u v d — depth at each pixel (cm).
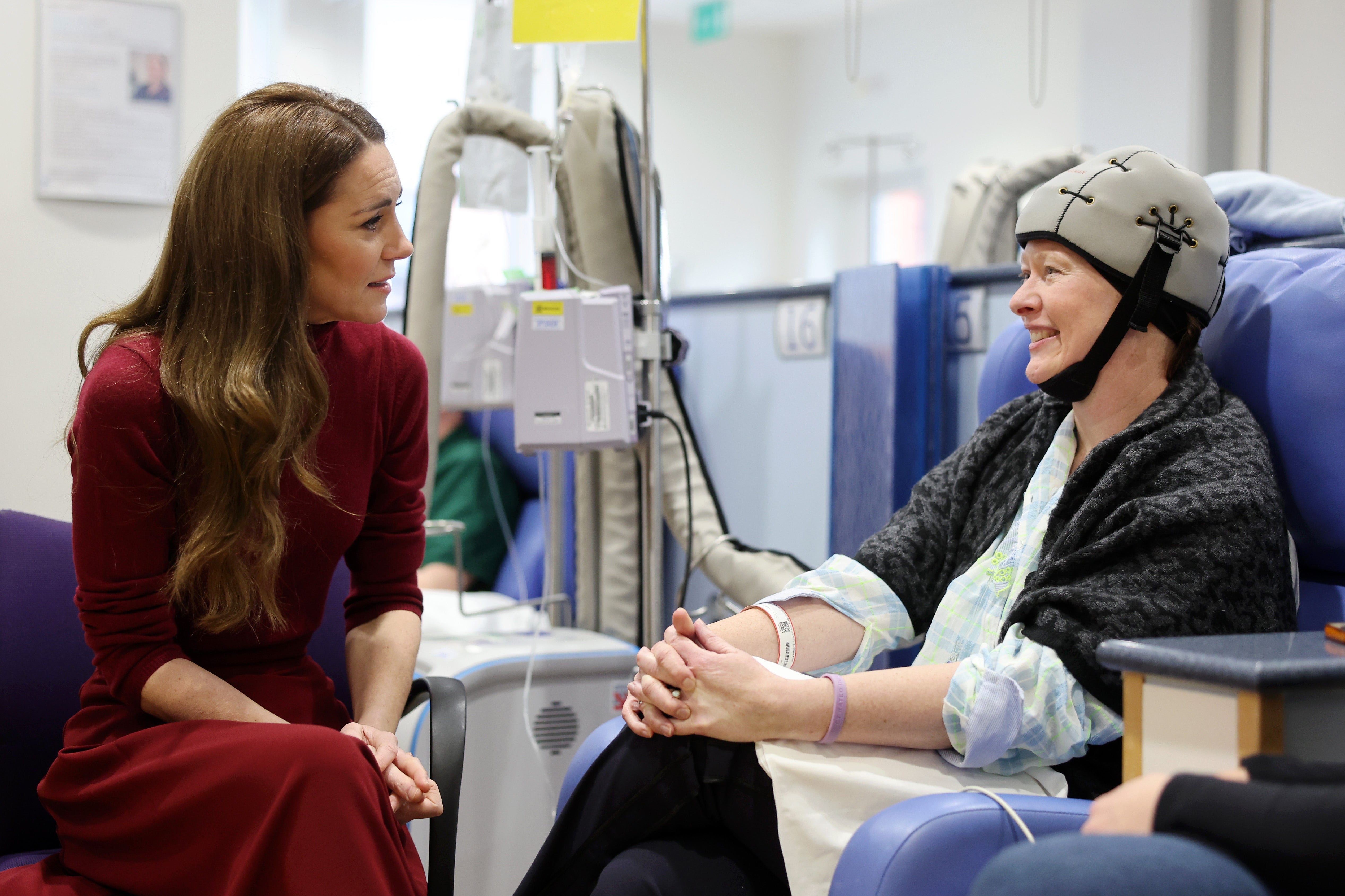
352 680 143
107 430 118
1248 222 167
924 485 151
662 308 202
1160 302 124
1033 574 124
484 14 233
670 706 119
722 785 121
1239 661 81
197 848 109
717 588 249
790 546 262
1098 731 115
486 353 227
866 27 621
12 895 114
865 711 115
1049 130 509
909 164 604
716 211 654
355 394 137
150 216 252
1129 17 441
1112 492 121
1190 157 376
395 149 479
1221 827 74
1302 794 73
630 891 114
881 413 221
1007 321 211
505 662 195
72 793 119
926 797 101
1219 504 113
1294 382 127
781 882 118
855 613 140
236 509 120
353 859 105
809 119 666
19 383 242
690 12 632
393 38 477
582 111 217
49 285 244
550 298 191
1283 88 325
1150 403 129
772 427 267
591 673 204
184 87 252
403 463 147
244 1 378
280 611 133
